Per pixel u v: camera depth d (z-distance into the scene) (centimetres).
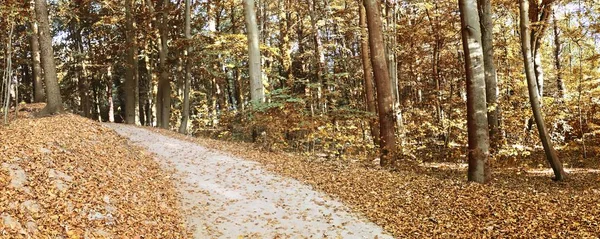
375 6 1396
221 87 3191
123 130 1725
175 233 745
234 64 2533
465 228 751
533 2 1748
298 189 1062
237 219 852
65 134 1112
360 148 1800
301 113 1633
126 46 2352
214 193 1016
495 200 885
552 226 719
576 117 1975
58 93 1552
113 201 752
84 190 734
